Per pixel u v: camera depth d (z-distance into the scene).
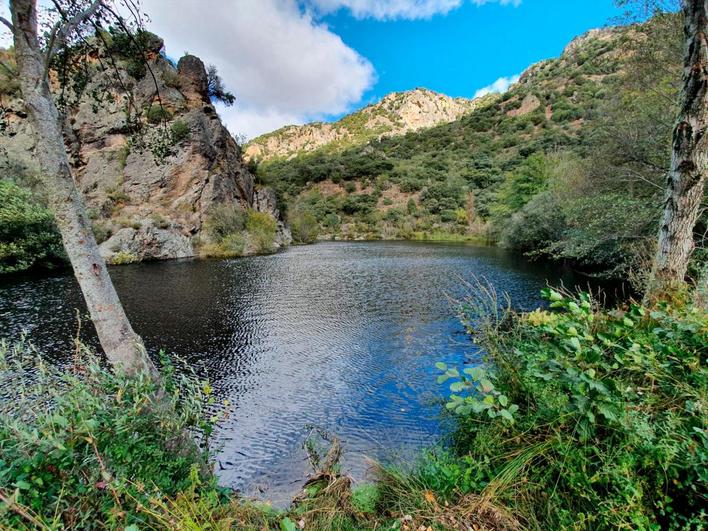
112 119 29.19
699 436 1.86
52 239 17.97
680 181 3.53
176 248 25.62
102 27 3.29
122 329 2.76
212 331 9.02
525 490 2.20
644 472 1.96
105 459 1.82
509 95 92.19
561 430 2.30
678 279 3.58
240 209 33.31
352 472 3.72
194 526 1.65
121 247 22.97
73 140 28.44
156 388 2.56
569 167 17.61
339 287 14.52
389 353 7.47
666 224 3.66
